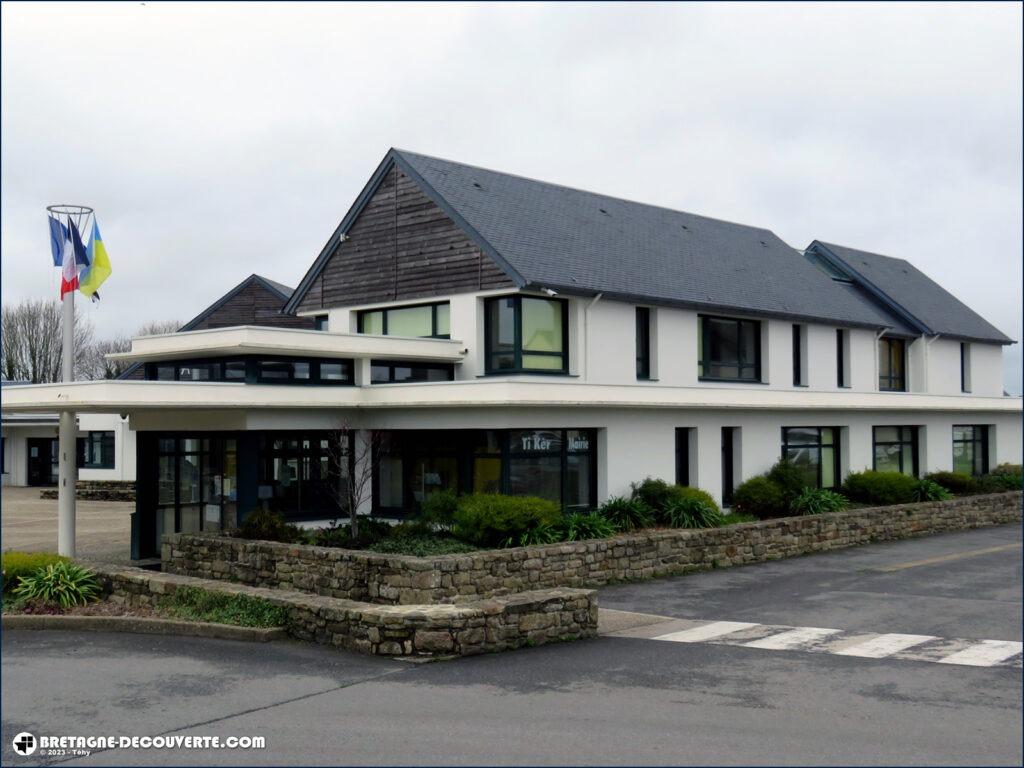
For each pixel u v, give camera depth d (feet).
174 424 65.77
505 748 26.76
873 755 26.22
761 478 78.64
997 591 55.21
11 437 145.38
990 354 120.78
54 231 66.08
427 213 74.74
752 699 31.73
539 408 63.36
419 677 34.55
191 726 28.99
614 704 31.12
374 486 70.49
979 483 99.86
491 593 50.62
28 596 46.98
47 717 29.99
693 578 60.23
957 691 32.83
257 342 61.67
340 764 25.66
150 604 46.73
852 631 43.60
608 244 81.05
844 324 92.68
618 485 68.85
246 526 58.44
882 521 80.94
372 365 69.05
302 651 38.68
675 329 77.15
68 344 64.69
